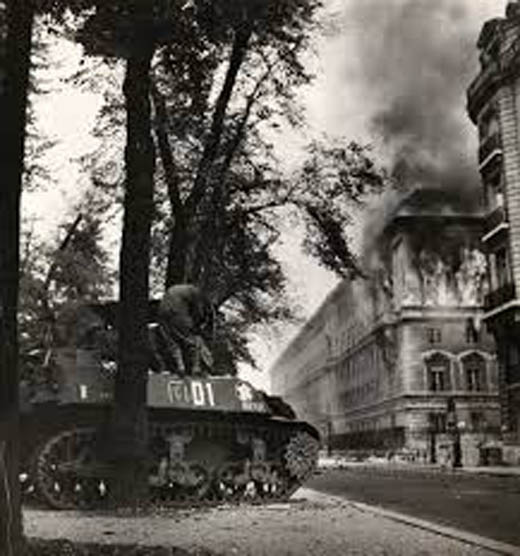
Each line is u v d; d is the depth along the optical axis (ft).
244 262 87.61
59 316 64.08
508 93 128.57
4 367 29.66
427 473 104.12
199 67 44.11
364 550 32.24
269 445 65.82
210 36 41.19
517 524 41.63
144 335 54.95
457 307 149.59
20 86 31.42
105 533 38.99
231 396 62.08
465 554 30.78
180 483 59.77
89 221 95.66
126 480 53.62
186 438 60.39
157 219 86.48
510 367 133.49
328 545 33.88
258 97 84.07
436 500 58.39
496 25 128.16
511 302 127.75
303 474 66.13
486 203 133.28
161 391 59.47
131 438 53.72
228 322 97.66
